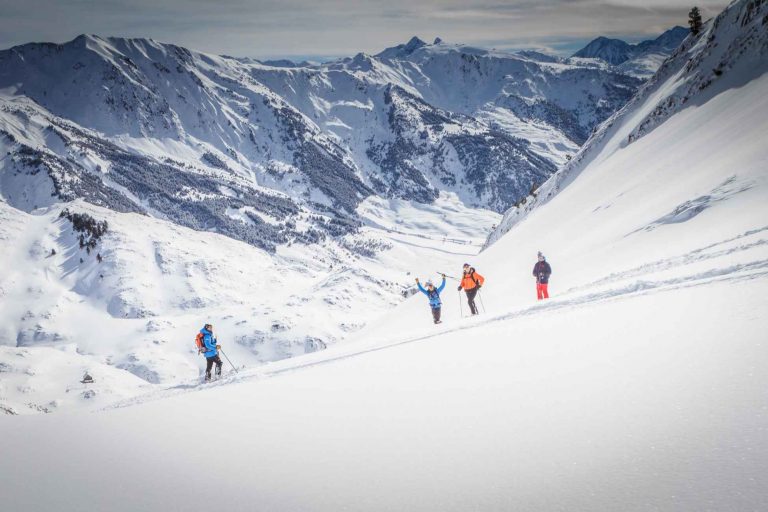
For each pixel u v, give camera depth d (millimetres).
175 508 4543
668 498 3051
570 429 4746
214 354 20750
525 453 4438
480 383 7227
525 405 5793
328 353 17047
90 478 5672
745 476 3072
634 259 21672
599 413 4984
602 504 3199
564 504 3320
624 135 64812
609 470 3705
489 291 33656
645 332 7852
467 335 11984
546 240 41500
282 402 8680
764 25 45156
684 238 20516
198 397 10734
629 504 3105
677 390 5008
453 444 5047
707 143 34312
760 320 6703
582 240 33781
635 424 4473
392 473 4594
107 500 4941
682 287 11102
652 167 39656
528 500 3521
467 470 4328
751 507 2705
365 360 11656
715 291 9508
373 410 7012
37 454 6949
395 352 11914
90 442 7441
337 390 8781
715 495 2943
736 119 34156
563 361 7391
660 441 3965
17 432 8664
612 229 30344
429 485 4156
